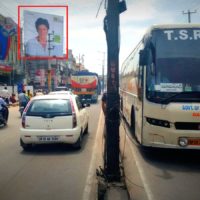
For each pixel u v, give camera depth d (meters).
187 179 4.89
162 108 5.66
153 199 4.04
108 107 4.49
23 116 6.88
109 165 4.51
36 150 6.98
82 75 27.08
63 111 6.85
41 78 42.34
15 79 34.25
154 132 5.77
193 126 5.59
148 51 5.91
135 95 7.49
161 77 5.79
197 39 5.95
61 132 6.72
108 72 4.44
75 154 6.52
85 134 9.13
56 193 4.24
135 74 7.61
